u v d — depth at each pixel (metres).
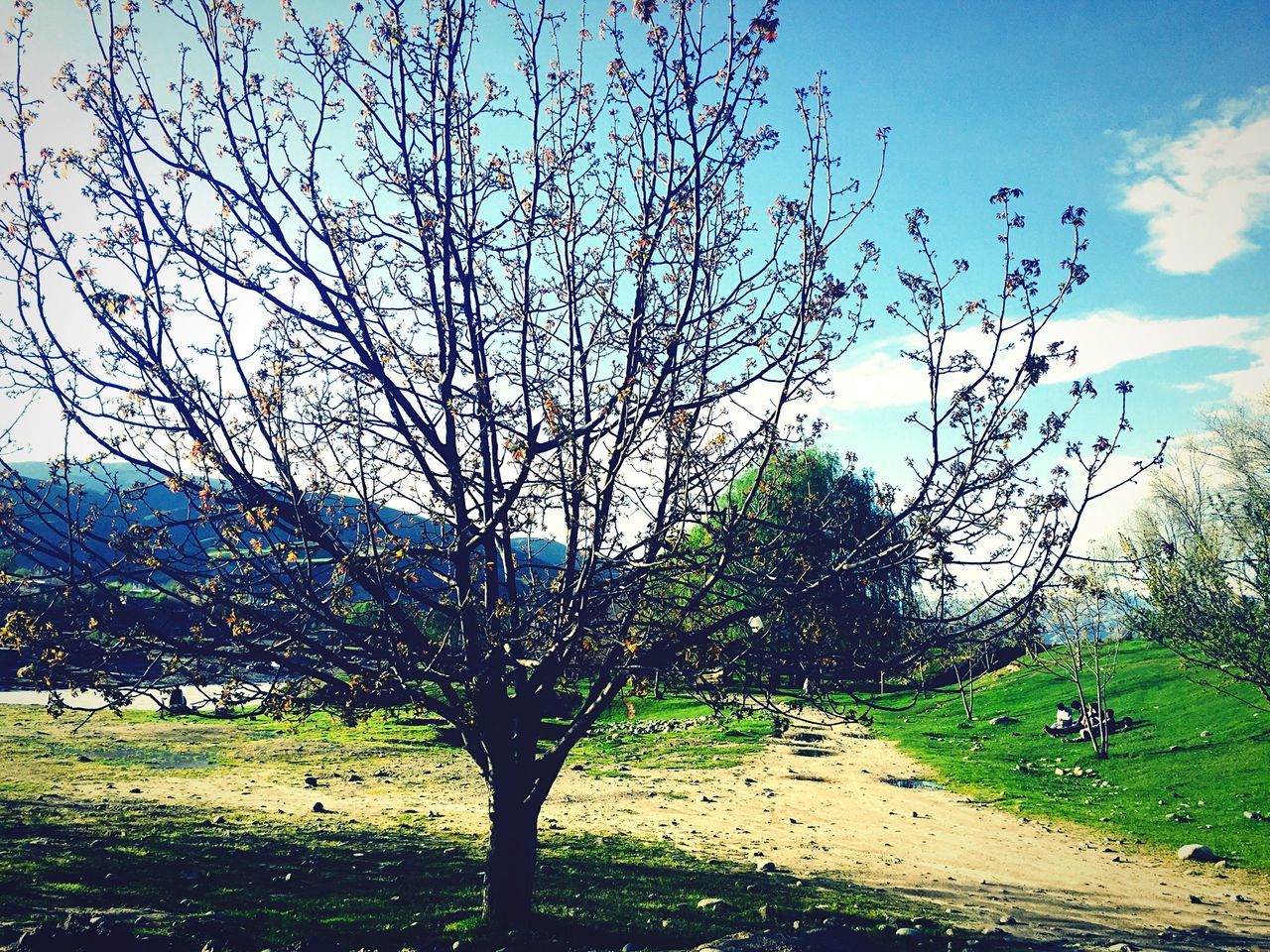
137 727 45.09
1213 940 15.46
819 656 9.98
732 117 10.14
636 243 10.25
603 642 10.77
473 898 13.79
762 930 13.07
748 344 10.19
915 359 9.50
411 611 11.17
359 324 9.98
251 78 9.81
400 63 10.43
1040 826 27.89
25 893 11.67
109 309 8.71
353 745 43.16
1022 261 9.09
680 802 31.14
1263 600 28.41
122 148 9.41
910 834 26.52
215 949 10.05
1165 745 36.62
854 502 10.91
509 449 9.39
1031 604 9.22
